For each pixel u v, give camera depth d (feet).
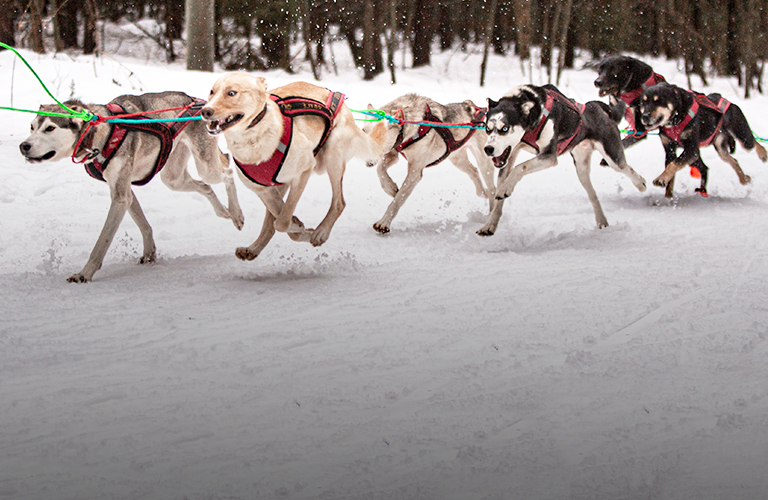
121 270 18.07
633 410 9.41
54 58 46.06
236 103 14.92
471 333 12.77
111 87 41.24
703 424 8.93
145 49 65.92
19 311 14.10
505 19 71.92
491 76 65.41
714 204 28.19
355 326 13.19
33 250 20.08
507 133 20.56
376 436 8.70
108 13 68.90
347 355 11.60
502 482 7.60
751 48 64.69
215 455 8.16
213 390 10.11
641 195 30.68
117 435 8.64
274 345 12.08
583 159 23.63
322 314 13.98
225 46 66.03
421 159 23.61
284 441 8.54
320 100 17.35
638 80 29.48
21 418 9.12
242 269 18.13
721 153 31.07
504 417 9.25
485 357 11.53
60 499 7.18
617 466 7.89
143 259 18.94
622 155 24.17
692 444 8.39
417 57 66.28
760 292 15.21
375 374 10.78
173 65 63.10
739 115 30.68
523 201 29.32
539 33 70.44
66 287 16.14
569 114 21.53
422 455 8.21
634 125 30.04
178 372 10.85
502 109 20.65
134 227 23.48
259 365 11.07
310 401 9.73
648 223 24.36
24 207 25.48
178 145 20.04
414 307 14.47
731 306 14.19
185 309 14.39
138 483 7.51
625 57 29.66
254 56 64.59
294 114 16.30
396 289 16.08
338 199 18.19
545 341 12.33
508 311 14.08
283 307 14.55
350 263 18.58
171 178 20.49
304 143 16.44
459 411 9.45
